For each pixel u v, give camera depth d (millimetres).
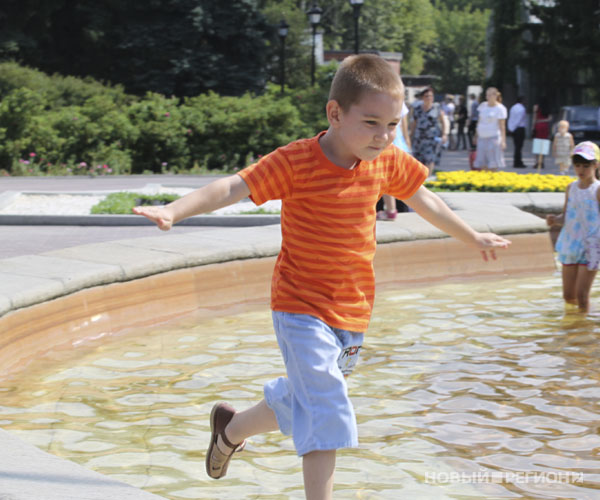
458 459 3402
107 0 34750
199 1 34656
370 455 3453
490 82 37344
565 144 17094
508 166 21531
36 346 5023
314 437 2504
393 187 2893
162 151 21891
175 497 3016
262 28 36250
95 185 16734
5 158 20156
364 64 2572
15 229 10289
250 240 7059
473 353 5105
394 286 7391
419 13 80438
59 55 35500
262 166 2650
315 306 2670
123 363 4891
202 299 6387
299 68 44719
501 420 3889
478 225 8078
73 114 20922
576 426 3799
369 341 5414
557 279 7797
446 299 6805
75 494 2314
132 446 3561
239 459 3436
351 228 2697
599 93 33094
